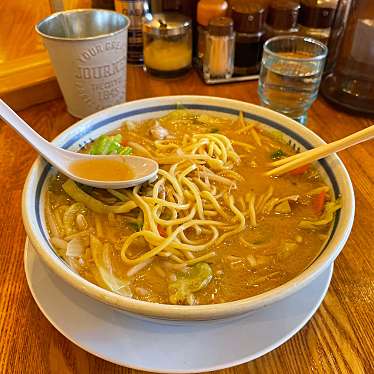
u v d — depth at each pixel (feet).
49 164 0.90
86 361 0.72
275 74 1.26
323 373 0.70
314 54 1.32
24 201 0.78
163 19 1.47
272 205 0.91
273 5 1.47
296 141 1.02
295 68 1.27
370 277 0.86
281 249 0.82
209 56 1.45
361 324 0.77
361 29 1.27
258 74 1.55
